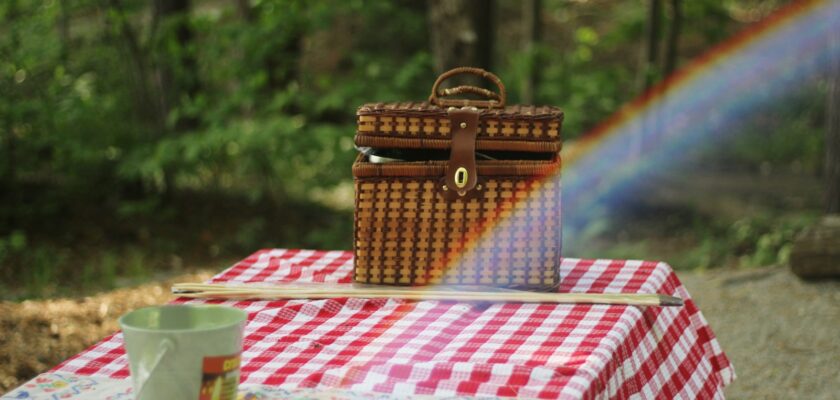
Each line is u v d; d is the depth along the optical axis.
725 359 3.00
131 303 6.29
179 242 9.49
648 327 2.50
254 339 2.23
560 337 2.21
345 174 9.72
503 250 2.56
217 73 10.31
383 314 2.41
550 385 1.92
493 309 2.44
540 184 2.54
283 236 10.12
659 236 10.66
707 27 13.97
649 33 12.11
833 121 7.89
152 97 10.28
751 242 9.96
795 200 12.38
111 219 9.84
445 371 1.99
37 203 9.62
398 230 2.57
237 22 10.24
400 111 2.53
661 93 12.20
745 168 14.41
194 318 1.78
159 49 10.01
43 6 9.78
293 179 11.36
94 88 9.91
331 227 10.45
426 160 2.58
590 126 11.85
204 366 1.64
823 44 16.69
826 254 6.62
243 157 9.88
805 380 5.16
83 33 10.23
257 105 10.29
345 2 10.47
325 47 13.48
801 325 5.96
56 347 5.25
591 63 16.83
